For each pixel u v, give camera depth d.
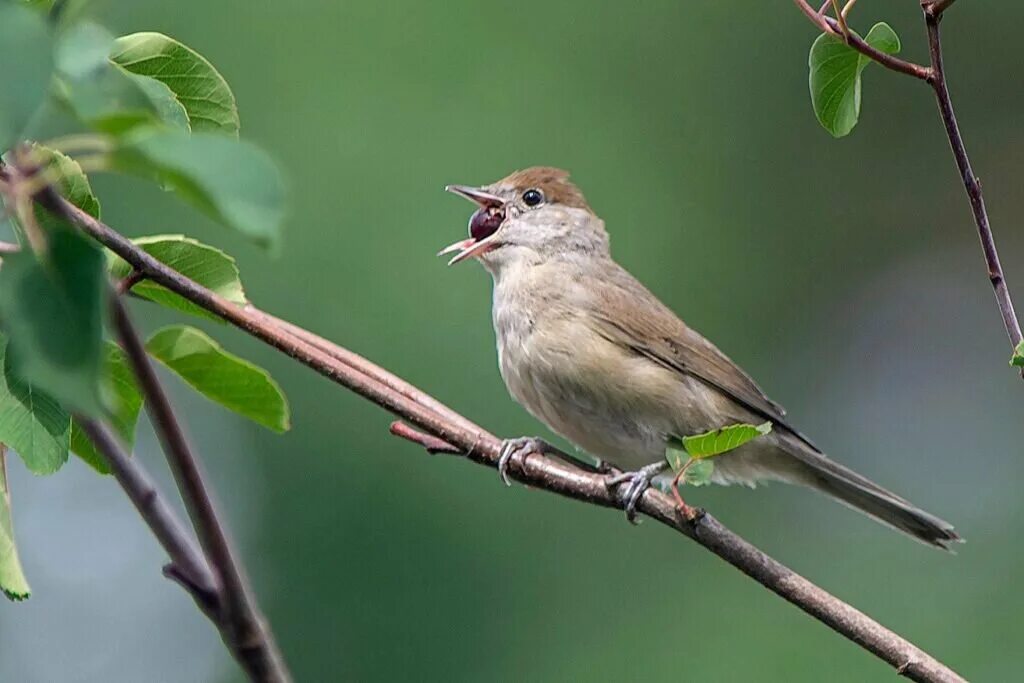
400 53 13.95
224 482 13.66
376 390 5.37
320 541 13.38
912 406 15.81
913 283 15.98
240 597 3.33
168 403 3.16
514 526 13.44
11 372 4.04
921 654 5.22
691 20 15.31
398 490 13.43
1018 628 12.72
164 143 2.69
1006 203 16.36
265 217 2.65
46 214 3.04
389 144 13.62
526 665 13.13
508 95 14.20
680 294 15.11
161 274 4.72
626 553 13.50
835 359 15.71
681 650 12.98
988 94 16.45
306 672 13.17
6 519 4.23
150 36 4.39
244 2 13.77
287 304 13.05
